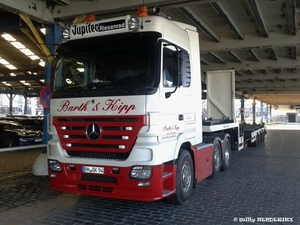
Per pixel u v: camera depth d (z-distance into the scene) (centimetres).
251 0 922
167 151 521
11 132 1553
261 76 2392
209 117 1252
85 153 535
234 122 1184
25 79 2539
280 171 970
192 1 842
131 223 508
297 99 5456
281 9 1061
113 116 503
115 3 920
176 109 558
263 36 1320
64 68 567
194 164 647
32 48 1869
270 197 666
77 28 568
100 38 543
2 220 523
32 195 679
